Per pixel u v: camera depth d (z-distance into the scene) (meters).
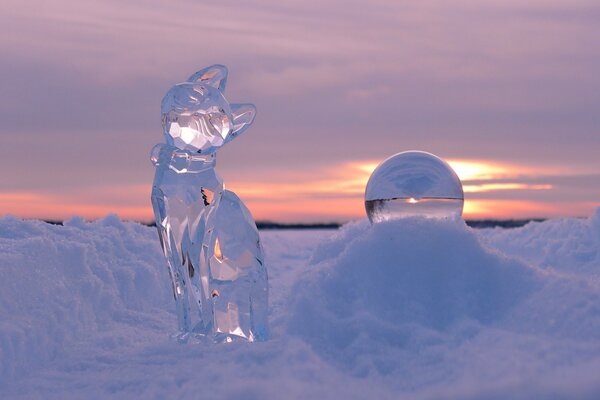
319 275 4.41
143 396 3.38
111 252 5.71
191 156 4.36
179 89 4.34
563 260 6.73
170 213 4.35
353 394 3.28
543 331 3.93
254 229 4.39
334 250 5.47
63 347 4.29
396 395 3.31
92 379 3.73
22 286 4.35
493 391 3.21
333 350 3.90
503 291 4.33
